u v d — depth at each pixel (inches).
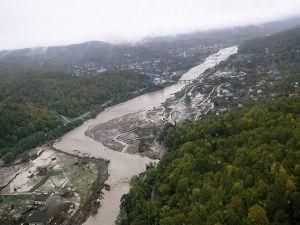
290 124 6392.7
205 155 6673.2
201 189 5615.2
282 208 4613.7
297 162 5152.6
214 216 4803.2
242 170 5511.8
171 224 5187.0
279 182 4805.6
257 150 5841.5
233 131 7386.8
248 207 4837.6
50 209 7126.0
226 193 5285.4
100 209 7027.6
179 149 7470.5
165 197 6092.5
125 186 7805.1
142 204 6107.3
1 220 6904.5
